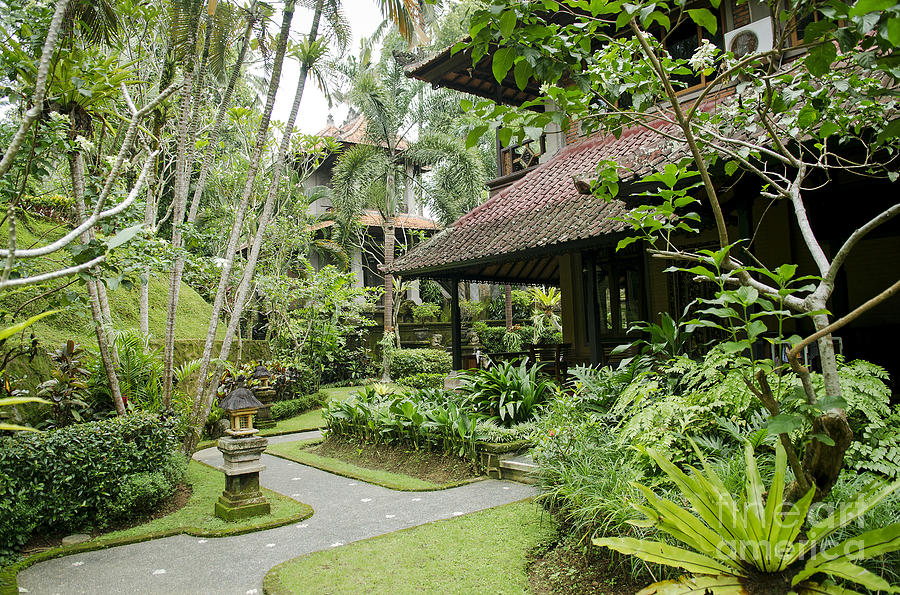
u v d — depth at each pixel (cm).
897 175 342
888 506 293
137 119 433
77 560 425
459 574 363
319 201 2327
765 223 839
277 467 738
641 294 969
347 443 821
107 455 505
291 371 1340
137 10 582
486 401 736
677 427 397
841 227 605
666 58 351
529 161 1246
